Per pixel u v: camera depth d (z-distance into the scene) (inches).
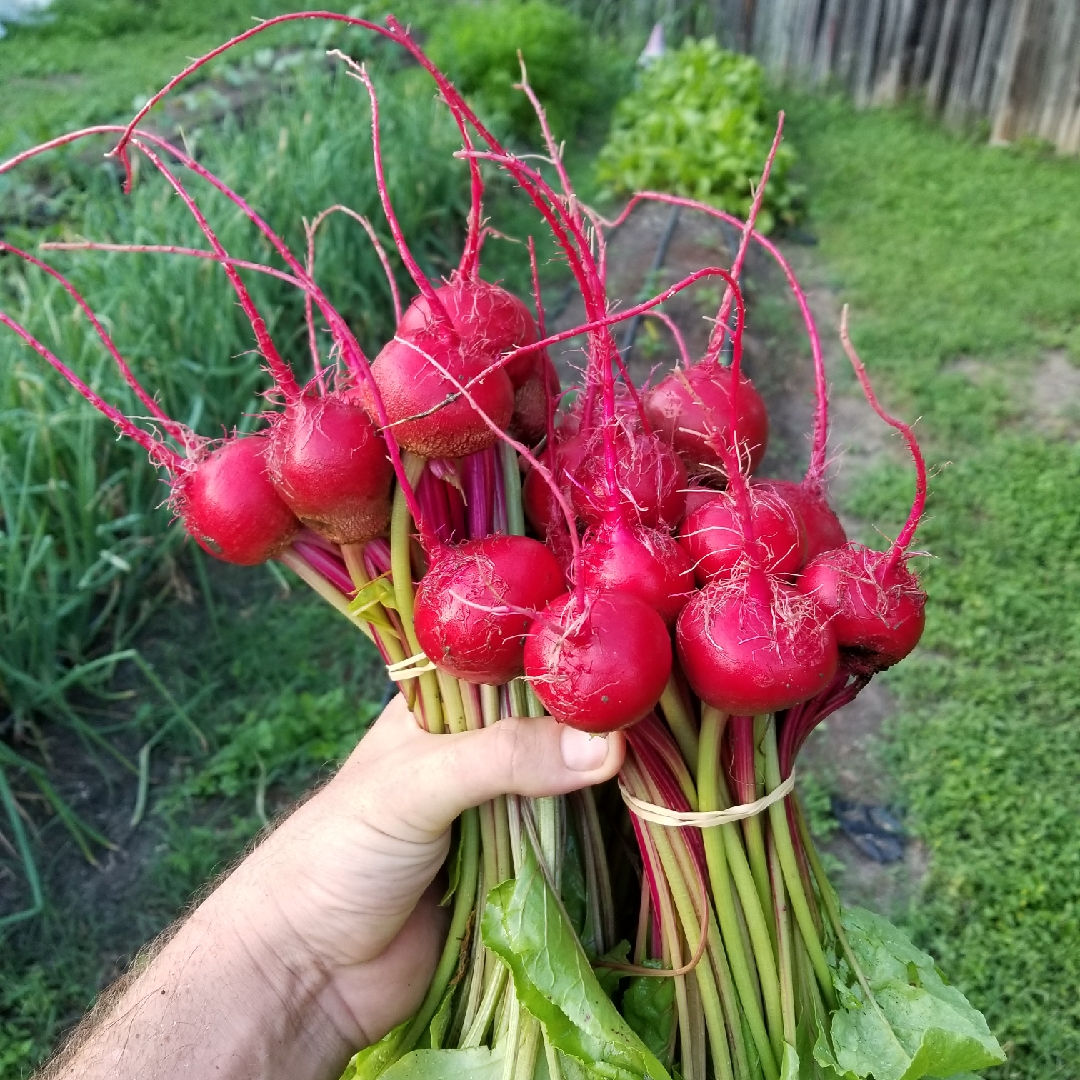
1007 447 140.9
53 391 109.3
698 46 249.1
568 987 35.9
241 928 39.8
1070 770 98.9
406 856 38.8
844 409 153.3
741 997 37.8
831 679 34.1
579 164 221.1
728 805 37.9
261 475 35.3
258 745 103.8
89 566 107.2
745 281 177.2
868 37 244.5
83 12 301.9
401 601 36.6
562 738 36.4
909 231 195.2
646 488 34.7
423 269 165.3
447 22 250.7
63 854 96.6
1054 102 222.7
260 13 289.3
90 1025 42.8
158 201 133.3
